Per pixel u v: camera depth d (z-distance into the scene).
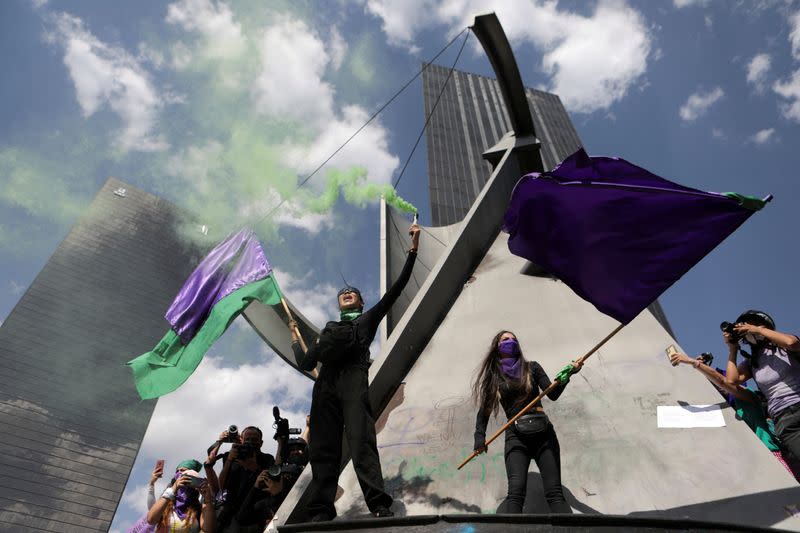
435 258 10.03
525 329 5.71
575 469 3.88
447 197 77.38
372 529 2.77
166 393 5.30
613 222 3.88
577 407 4.48
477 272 6.86
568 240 4.00
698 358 4.75
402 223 10.30
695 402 4.21
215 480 4.80
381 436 4.75
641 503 3.49
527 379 3.74
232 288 5.86
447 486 3.97
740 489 3.39
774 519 3.10
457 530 2.65
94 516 66.50
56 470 67.56
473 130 89.25
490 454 4.18
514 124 8.70
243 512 4.43
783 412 3.53
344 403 3.43
